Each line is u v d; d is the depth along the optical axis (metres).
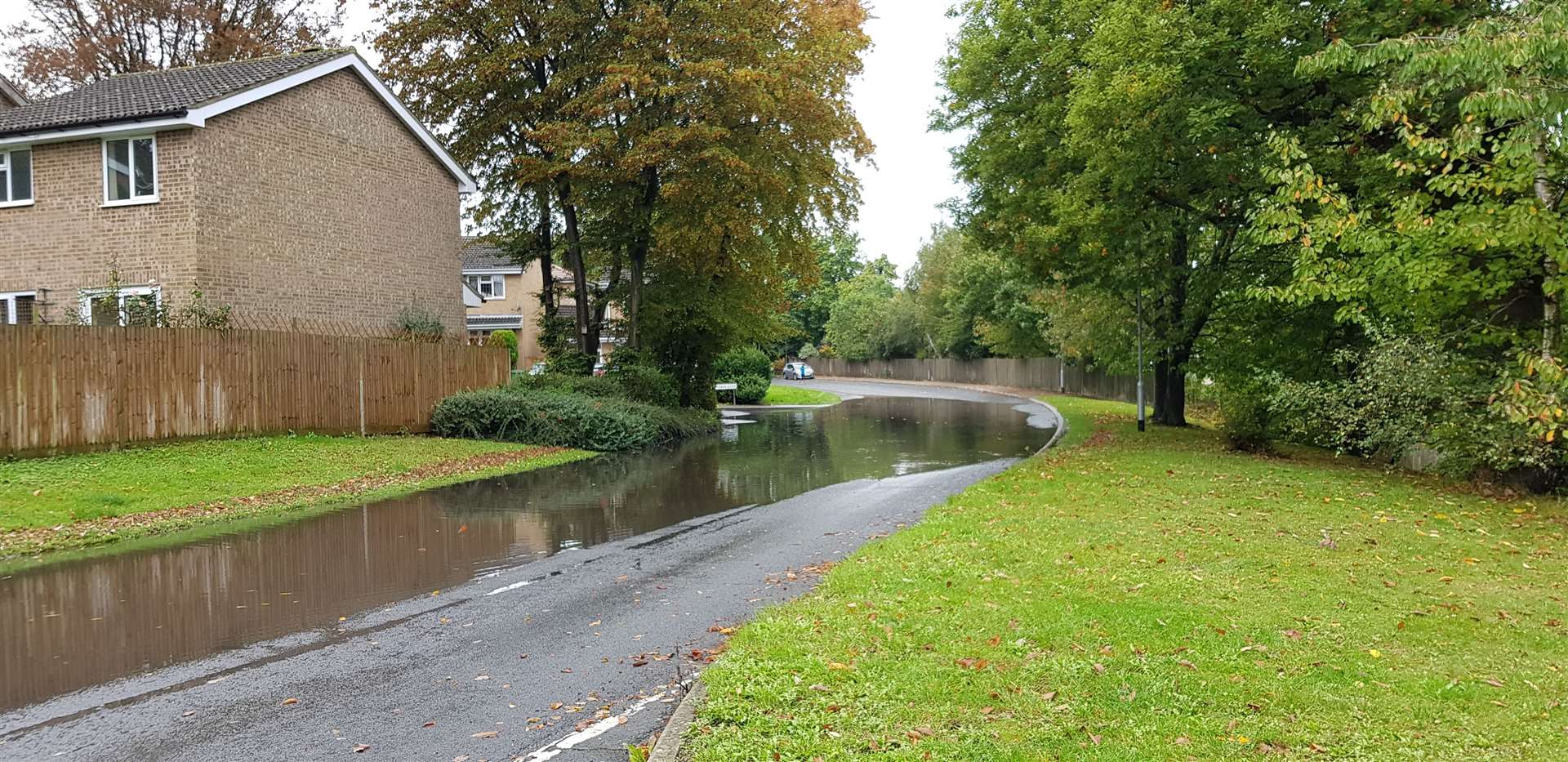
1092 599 6.78
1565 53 9.32
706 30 24.58
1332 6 14.82
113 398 14.18
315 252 21.44
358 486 14.03
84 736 5.02
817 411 36.53
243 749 4.82
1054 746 4.30
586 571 8.83
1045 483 13.22
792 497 13.53
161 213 18.55
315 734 5.00
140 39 33.06
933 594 7.04
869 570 7.91
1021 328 51.38
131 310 15.95
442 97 26.94
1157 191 18.06
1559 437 11.63
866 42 27.80
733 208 24.38
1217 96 15.84
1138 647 5.69
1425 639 5.88
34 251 19.41
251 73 20.83
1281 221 12.30
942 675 5.27
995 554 8.41
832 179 27.77
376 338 19.23
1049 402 40.25
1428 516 10.54
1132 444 19.06
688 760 4.27
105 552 9.62
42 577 8.59
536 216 29.25
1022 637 5.91
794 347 100.88
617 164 24.34
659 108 25.23
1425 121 12.77
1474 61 9.76
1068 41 18.97
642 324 27.80
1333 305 18.08
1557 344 11.62
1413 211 11.25
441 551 9.74
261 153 19.94
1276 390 16.81
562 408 20.09
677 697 5.44
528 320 51.56
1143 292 21.64
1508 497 12.24
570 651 6.39
